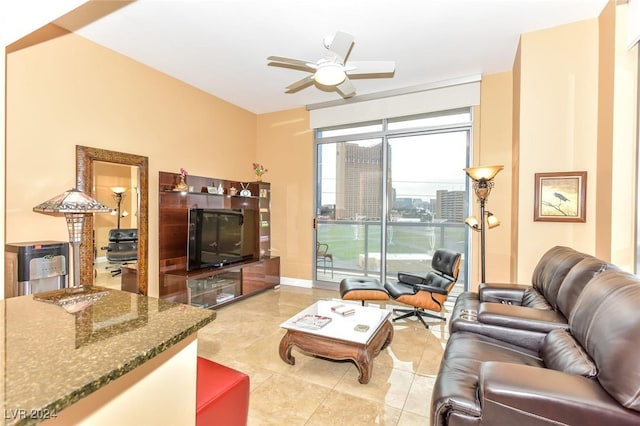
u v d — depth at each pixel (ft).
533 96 9.96
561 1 8.52
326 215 16.99
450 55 11.57
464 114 13.79
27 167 8.91
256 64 12.25
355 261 16.29
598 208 8.93
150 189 12.37
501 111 12.92
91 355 2.57
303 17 9.29
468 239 13.76
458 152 14.02
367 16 9.23
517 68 11.07
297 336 8.07
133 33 10.04
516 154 11.10
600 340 4.31
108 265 10.81
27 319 3.34
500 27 9.78
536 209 9.85
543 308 7.32
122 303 3.93
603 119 8.68
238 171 16.96
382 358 8.93
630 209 7.92
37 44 9.09
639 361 3.60
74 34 9.96
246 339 10.07
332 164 16.78
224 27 9.79
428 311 12.80
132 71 11.70
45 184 9.27
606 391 3.82
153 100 12.49
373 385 7.57
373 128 15.69
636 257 7.72
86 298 4.13
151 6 8.70
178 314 3.56
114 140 11.10
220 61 12.00
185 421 3.40
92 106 10.45
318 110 16.66
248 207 16.71
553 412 3.76
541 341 6.29
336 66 8.74
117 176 11.19
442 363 5.77
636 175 7.80
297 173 17.49
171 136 13.25
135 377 2.87
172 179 13.01
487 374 4.27
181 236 13.33
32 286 8.20
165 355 3.16
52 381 2.18
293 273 17.71
